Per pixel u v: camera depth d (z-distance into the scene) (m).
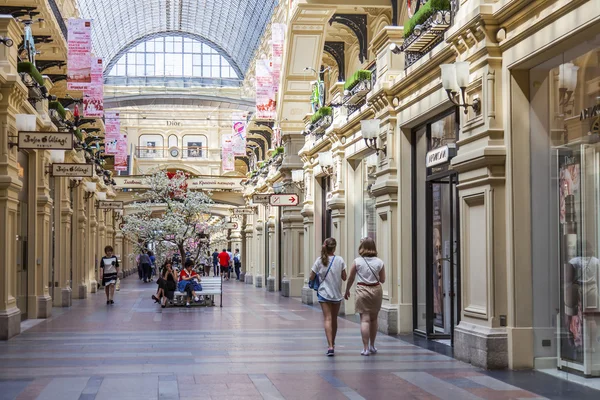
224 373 9.80
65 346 12.85
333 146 20.88
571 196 9.11
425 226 13.99
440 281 13.47
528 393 8.24
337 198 20.14
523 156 9.88
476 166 10.38
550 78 9.51
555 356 9.62
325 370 10.02
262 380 9.23
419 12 12.27
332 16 23.09
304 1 23.16
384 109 15.12
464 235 10.94
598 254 8.55
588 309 8.80
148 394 8.34
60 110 20.52
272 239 33.91
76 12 34.44
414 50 13.09
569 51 8.96
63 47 25.66
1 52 14.30
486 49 10.08
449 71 10.66
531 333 9.83
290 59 27.41
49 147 14.41
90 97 24.44
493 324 10.00
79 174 19.05
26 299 17.91
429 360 10.93
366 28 23.42
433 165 13.28
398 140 14.67
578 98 8.85
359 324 16.97
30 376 9.61
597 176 8.52
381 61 15.40
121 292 32.28
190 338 14.09
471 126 10.61
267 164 35.59
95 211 33.28
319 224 24.62
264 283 37.53
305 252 25.45
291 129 29.00
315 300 24.08
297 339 13.88
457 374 9.59
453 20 11.37
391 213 14.84
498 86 10.10
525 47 9.41
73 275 27.31
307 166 24.98
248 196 43.66
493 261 10.05
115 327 16.33
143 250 43.41
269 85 29.22
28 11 20.84
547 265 9.69
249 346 12.79
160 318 18.73
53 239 22.98
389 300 14.84
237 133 41.69
